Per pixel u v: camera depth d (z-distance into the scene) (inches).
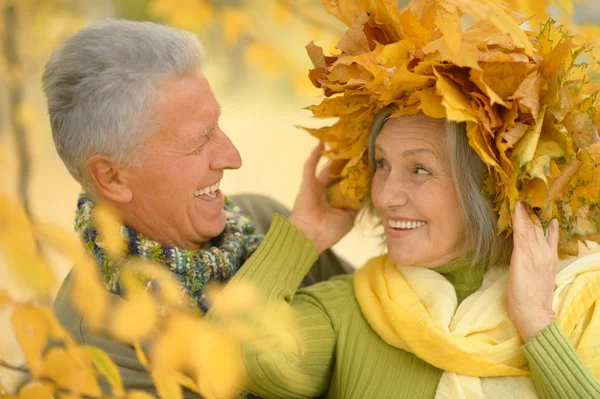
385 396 59.7
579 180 54.3
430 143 58.3
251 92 245.8
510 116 52.2
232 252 64.3
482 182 58.2
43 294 33.9
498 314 57.9
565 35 52.4
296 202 70.2
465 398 56.2
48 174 79.3
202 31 105.7
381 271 64.9
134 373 55.8
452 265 61.7
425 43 54.8
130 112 57.9
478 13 46.9
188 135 60.2
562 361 54.1
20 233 32.6
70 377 40.3
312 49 61.4
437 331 56.9
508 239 60.6
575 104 52.7
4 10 70.2
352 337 62.5
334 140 67.7
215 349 37.9
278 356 57.7
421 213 59.8
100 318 37.3
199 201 63.2
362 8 58.0
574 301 58.0
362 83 56.3
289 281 63.1
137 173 59.9
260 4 104.0
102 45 58.1
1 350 44.9
